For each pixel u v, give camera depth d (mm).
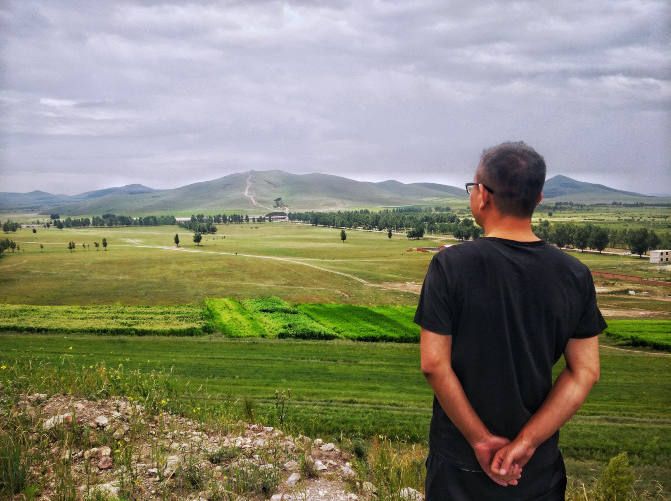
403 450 9320
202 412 9758
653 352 48875
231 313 66188
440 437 2797
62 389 9094
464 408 2516
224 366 37750
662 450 21516
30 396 8094
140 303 81625
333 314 67875
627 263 133750
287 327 56719
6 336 48875
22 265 131125
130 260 142250
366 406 27203
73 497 4734
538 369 2584
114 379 10375
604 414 27844
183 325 55969
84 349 42562
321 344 49969
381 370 38688
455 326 2646
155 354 41594
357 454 7961
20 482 5070
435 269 2725
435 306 2637
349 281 107625
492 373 2564
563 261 2680
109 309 67188
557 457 2740
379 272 120875
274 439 7434
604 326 2771
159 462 5820
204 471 5633
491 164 2760
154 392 9578
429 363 2570
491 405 2576
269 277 111688
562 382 2641
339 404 27391
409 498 5445
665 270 119938
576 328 2693
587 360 2670
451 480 2697
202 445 6727
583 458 20766
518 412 2572
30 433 6465
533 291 2564
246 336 53125
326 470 6281
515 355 2562
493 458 2512
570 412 2562
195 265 130750
